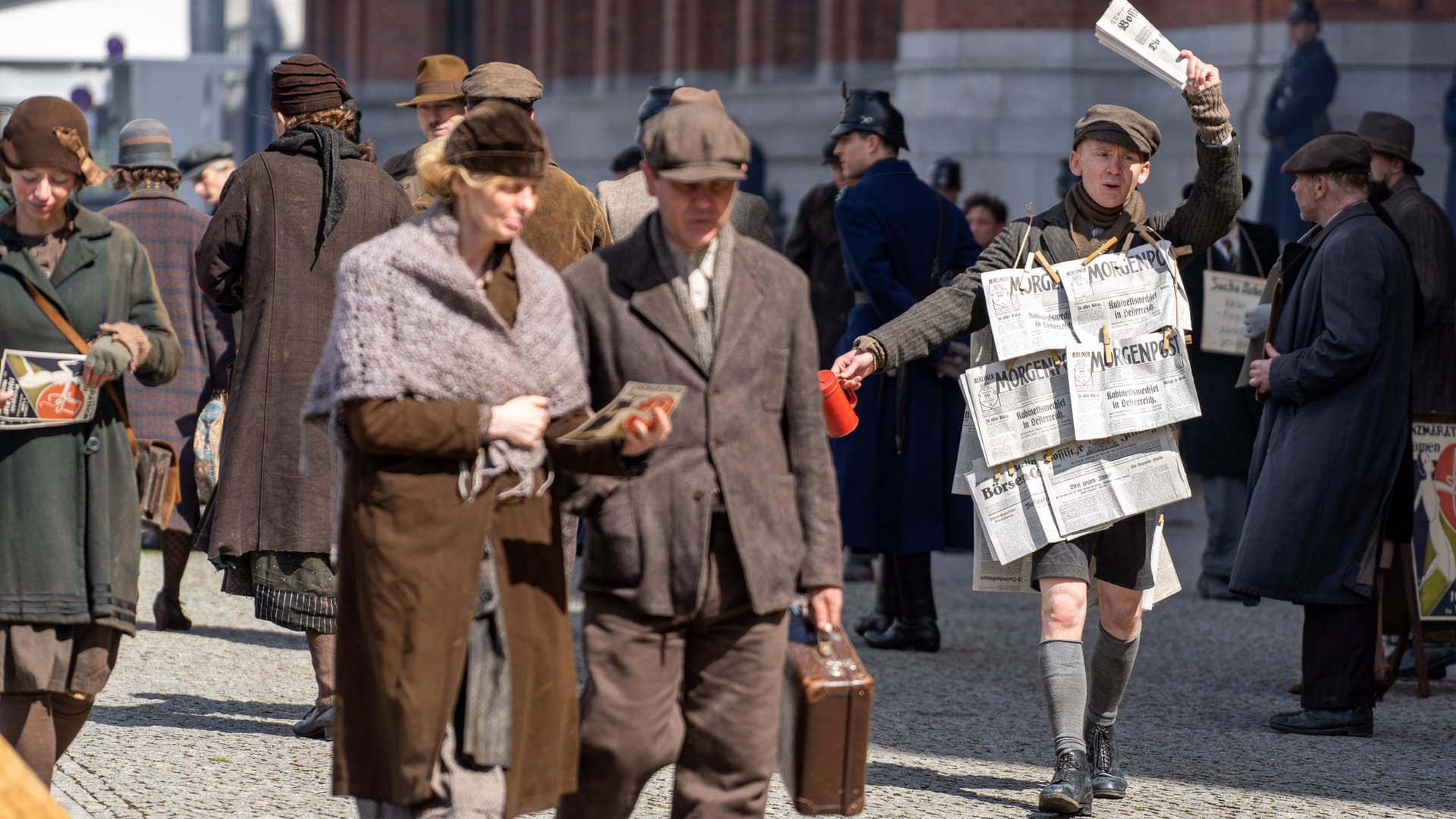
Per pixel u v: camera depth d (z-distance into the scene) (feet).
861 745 22.49
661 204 22.16
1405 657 47.26
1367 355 38.91
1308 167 40.45
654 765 22.34
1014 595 59.57
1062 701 30.48
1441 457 44.93
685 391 22.07
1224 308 58.18
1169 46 30.55
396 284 20.90
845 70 126.52
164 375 27.78
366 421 20.66
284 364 34.17
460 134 21.06
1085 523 30.48
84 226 27.43
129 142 49.47
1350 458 38.91
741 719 22.36
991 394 30.66
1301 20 92.22
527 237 34.71
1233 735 38.40
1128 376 30.68
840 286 61.52
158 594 48.37
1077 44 108.27
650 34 147.23
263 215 34.37
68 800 29.73
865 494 47.67
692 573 21.89
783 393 22.71
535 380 21.36
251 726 36.11
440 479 21.02
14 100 119.44
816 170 127.85
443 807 21.38
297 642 47.09
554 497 22.20
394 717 20.75
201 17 128.67
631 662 22.15
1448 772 35.29
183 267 48.83
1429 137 95.40
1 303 26.66
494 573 21.44
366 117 166.71
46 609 26.32
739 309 22.36
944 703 40.93
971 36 109.29
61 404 26.35
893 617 49.60
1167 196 106.63
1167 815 30.94
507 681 21.38
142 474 28.40
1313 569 38.78
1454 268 46.55
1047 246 31.19
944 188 73.56
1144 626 53.47
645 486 21.98
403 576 20.81
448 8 165.58
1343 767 35.45
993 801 31.63
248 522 34.12
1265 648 50.06
